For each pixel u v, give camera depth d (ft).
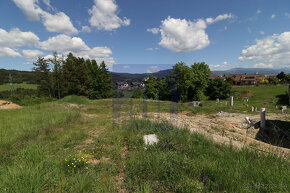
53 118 23.50
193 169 8.03
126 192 6.84
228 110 41.52
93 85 106.22
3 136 14.76
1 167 9.06
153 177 7.71
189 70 83.97
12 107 43.91
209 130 20.88
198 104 55.52
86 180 7.32
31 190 6.47
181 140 12.86
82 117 27.02
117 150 11.53
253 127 25.32
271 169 8.02
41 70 100.78
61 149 12.33
